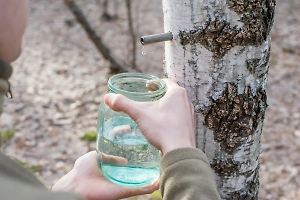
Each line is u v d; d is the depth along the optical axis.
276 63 5.85
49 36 6.58
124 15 7.54
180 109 1.03
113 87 1.03
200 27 1.11
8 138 3.93
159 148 0.99
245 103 1.17
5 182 0.62
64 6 7.90
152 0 8.46
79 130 4.11
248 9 1.10
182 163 0.93
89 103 4.62
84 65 5.60
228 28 1.10
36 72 5.35
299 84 5.28
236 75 1.14
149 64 5.68
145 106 1.01
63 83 5.07
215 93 1.15
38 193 0.59
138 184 1.08
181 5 1.11
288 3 8.45
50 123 4.21
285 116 4.55
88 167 1.19
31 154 3.72
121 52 6.00
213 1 1.08
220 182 1.23
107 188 1.14
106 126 1.05
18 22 0.78
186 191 0.90
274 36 6.80
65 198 0.59
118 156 1.05
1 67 0.75
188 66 1.15
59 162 3.63
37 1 8.12
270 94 5.02
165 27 1.19
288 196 3.37
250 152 1.23
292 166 3.75
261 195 3.38
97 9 7.79
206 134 1.19
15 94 4.75
